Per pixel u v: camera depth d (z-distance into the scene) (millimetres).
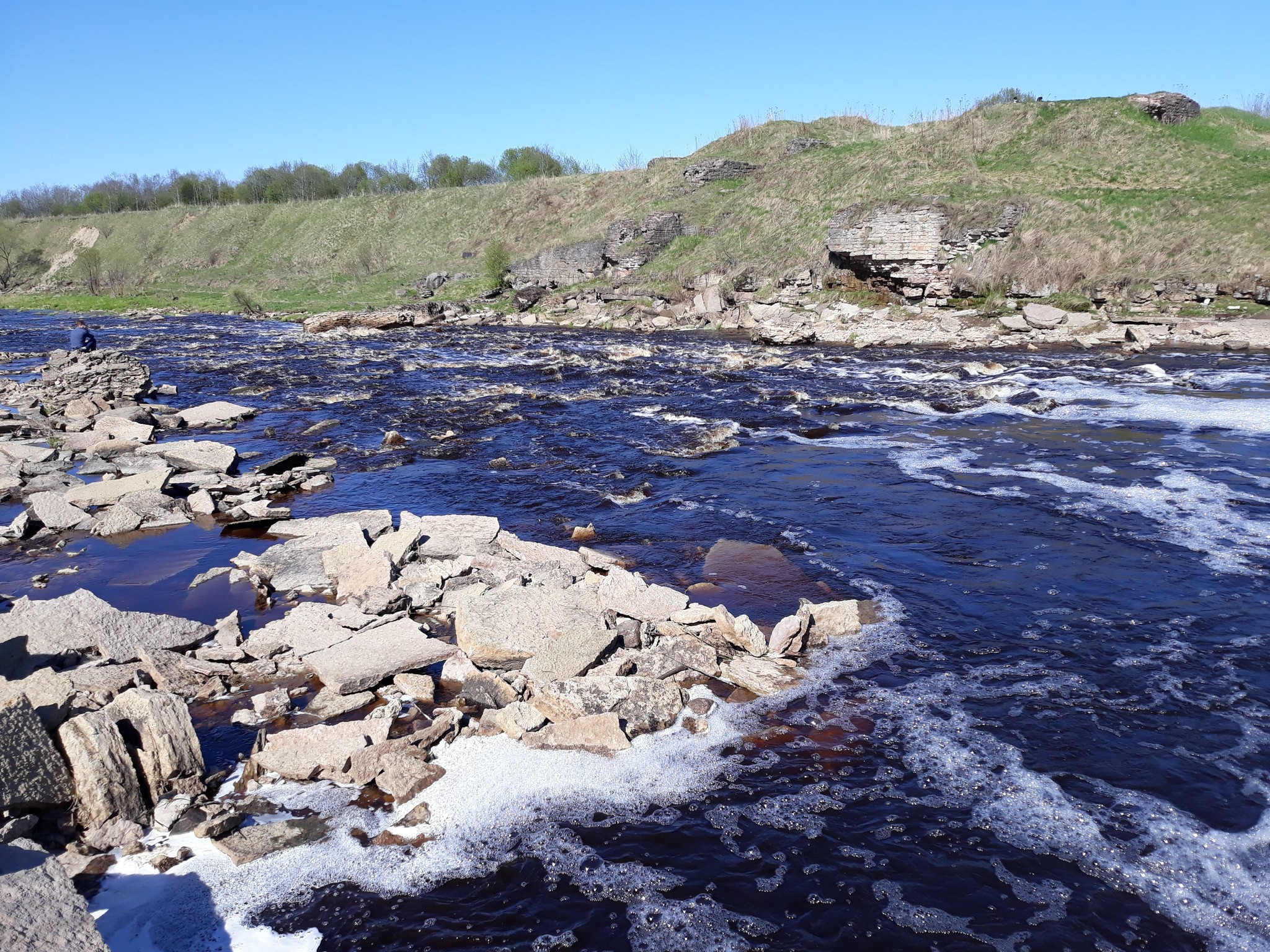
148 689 6957
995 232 40375
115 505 13477
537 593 9531
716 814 6418
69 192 137375
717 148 69812
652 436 19203
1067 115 48812
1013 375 27062
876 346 35094
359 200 89188
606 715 7375
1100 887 5684
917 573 11133
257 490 14664
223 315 55812
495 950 5133
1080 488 14805
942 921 5391
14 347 36281
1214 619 9711
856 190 50219
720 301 45688
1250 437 18281
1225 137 44438
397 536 11578
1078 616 9812
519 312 51469
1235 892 5621
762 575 11047
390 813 6371
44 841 5801
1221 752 7199
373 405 23094
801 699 8055
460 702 7953
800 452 17781
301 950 5109
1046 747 7270
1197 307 34500
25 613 8930
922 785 6770
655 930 5312
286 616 9391
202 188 114500
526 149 101500
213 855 5883
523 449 18062
